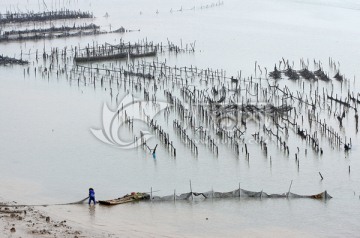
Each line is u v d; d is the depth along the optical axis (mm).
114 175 97375
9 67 175500
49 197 87688
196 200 87562
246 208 84688
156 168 100625
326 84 157125
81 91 149375
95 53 187250
